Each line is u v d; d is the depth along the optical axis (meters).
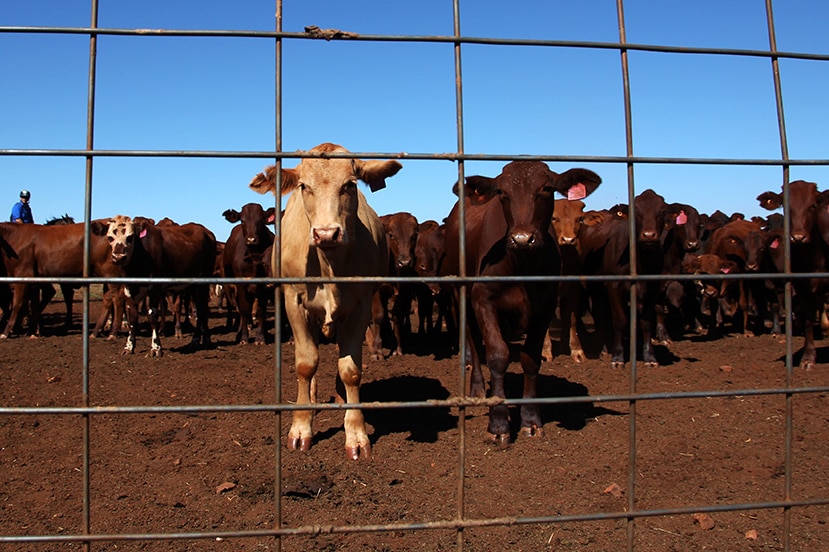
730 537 4.14
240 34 2.72
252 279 2.72
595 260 11.02
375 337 10.57
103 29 2.65
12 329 13.98
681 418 6.75
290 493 4.82
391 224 11.09
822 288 9.29
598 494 4.85
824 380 8.52
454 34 2.83
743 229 15.40
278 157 2.77
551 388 8.20
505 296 6.17
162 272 11.73
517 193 5.88
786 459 3.12
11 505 4.63
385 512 4.52
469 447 5.94
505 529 4.26
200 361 10.27
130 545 4.03
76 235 14.26
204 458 5.63
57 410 2.62
